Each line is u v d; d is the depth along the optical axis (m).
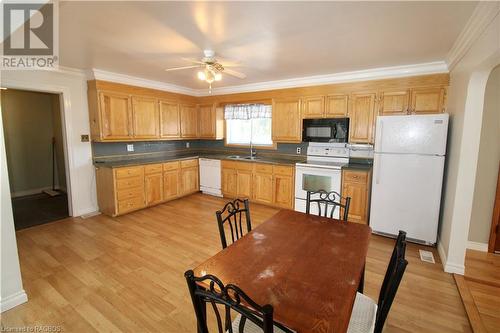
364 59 3.19
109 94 4.09
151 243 3.23
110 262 2.77
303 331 0.96
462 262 2.56
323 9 1.91
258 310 0.89
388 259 2.88
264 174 4.73
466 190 2.49
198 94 5.72
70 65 3.58
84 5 1.83
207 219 4.07
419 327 1.90
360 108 3.88
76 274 2.54
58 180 5.84
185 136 5.51
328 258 1.49
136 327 1.88
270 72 3.92
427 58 3.13
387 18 2.05
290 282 1.25
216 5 1.85
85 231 3.58
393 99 3.64
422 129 3.06
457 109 2.78
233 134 5.79
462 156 2.47
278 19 2.08
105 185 4.17
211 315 2.02
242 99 5.13
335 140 4.10
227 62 3.33
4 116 5.05
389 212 3.36
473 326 1.86
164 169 4.81
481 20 1.90
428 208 3.12
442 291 2.31
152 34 2.40
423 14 1.97
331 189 3.99
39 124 5.52
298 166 4.27
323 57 3.10
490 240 3.04
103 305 2.11
